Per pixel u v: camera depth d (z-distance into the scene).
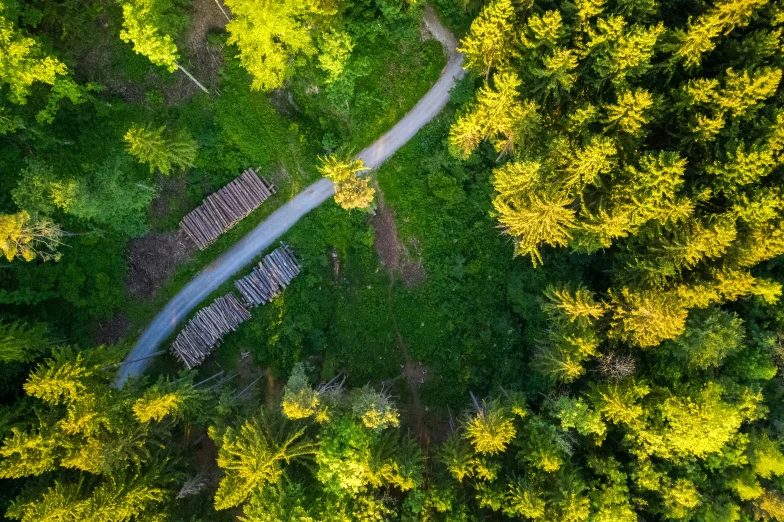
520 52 36.84
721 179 33.84
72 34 40.72
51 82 36.38
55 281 42.34
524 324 45.09
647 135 36.31
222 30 43.66
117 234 43.53
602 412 36.97
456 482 37.69
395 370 45.53
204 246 44.47
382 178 46.09
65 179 41.12
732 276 34.38
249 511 35.88
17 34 34.66
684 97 33.97
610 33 32.81
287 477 36.16
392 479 35.81
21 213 34.53
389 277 46.28
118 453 33.66
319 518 35.28
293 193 45.75
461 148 42.12
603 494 35.22
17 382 39.12
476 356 45.09
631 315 35.44
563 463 35.34
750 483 35.38
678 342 35.62
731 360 37.88
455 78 44.78
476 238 45.81
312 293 45.62
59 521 32.62
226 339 44.91
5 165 40.53
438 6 45.62
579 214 37.09
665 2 36.59
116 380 43.25
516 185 34.75
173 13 41.00
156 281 44.69
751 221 33.50
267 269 44.84
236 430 36.19
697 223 34.03
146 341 44.53
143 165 43.06
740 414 35.72
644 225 36.03
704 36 32.84
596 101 36.47
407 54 45.78
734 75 32.59
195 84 43.56
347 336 45.59
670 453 35.84
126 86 42.62
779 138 31.92
